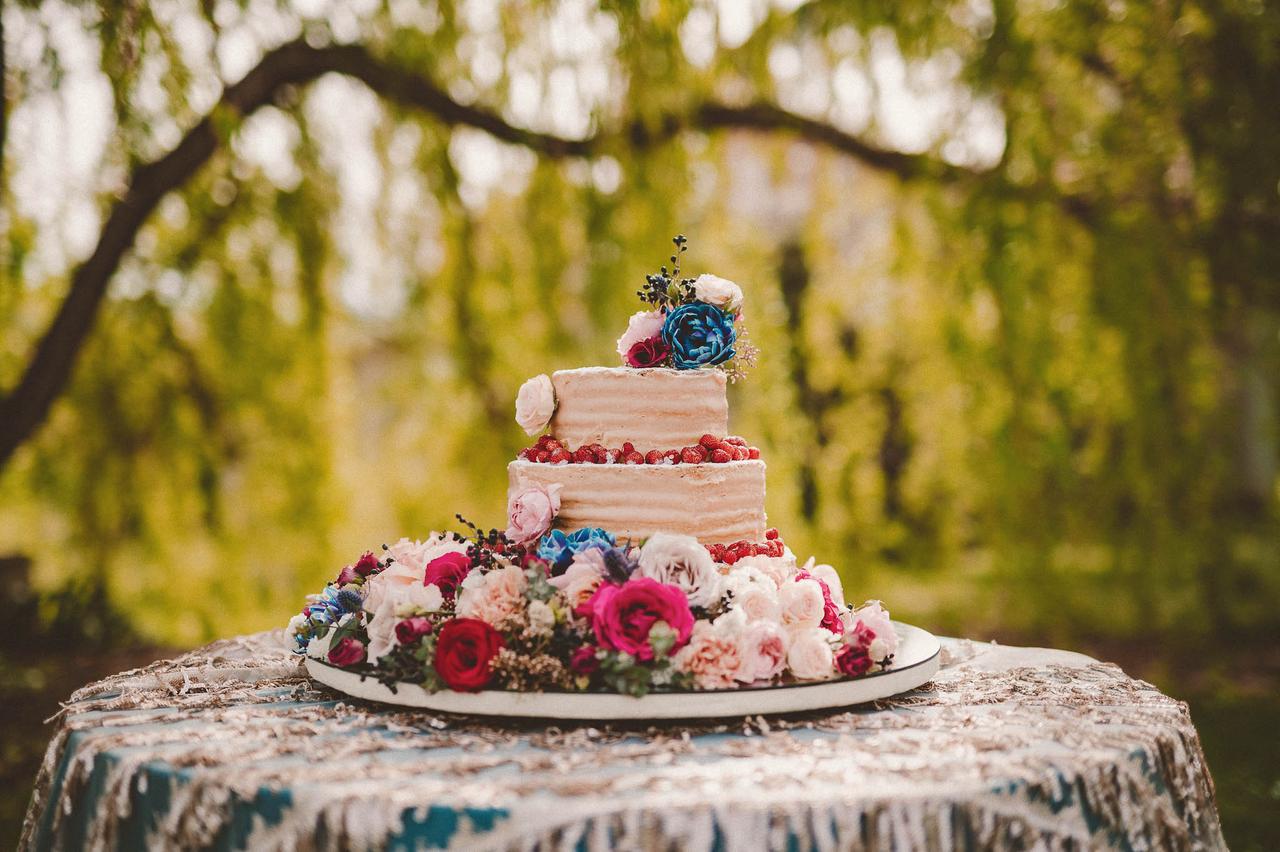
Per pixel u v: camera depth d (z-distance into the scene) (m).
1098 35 5.99
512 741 2.14
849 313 6.68
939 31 6.16
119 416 6.26
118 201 5.74
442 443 6.46
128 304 6.07
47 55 5.32
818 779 1.86
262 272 5.99
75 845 2.07
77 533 6.37
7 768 5.79
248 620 6.43
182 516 6.34
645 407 2.75
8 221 5.71
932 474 6.53
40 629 8.00
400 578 2.55
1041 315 6.12
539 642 2.29
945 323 6.34
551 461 2.76
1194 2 5.93
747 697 2.25
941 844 1.76
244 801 1.84
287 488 6.23
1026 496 6.37
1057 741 2.14
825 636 2.47
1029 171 6.18
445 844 1.72
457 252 6.16
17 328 6.30
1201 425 6.23
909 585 10.49
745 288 6.38
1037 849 1.84
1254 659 8.16
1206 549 6.48
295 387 6.16
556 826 1.70
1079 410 6.23
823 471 6.54
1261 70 5.86
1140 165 6.03
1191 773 2.29
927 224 6.46
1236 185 5.93
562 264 6.16
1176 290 6.04
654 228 6.15
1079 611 7.28
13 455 6.11
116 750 2.10
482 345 6.23
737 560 2.67
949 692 2.63
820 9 6.27
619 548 2.45
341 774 1.90
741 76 6.34
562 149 6.14
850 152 6.60
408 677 2.34
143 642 8.12
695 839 1.71
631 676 2.22
